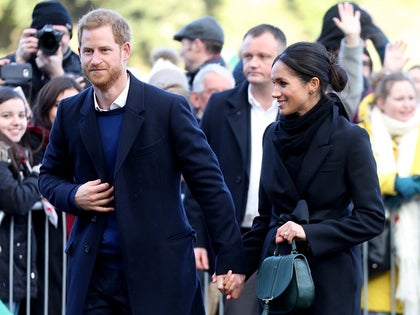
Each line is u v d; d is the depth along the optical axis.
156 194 17.27
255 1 65.31
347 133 17.39
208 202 17.59
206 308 23.39
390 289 22.92
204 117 22.06
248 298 20.70
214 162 17.69
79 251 17.47
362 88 25.25
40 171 18.22
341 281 17.42
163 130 17.36
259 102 21.69
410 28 67.06
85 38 17.00
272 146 17.86
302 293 16.77
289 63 17.30
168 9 63.84
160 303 17.16
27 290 22.77
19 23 64.06
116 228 17.31
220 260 17.67
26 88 25.27
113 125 17.34
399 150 23.38
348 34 24.89
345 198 17.56
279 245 17.70
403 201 22.83
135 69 26.59
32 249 22.88
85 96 17.70
